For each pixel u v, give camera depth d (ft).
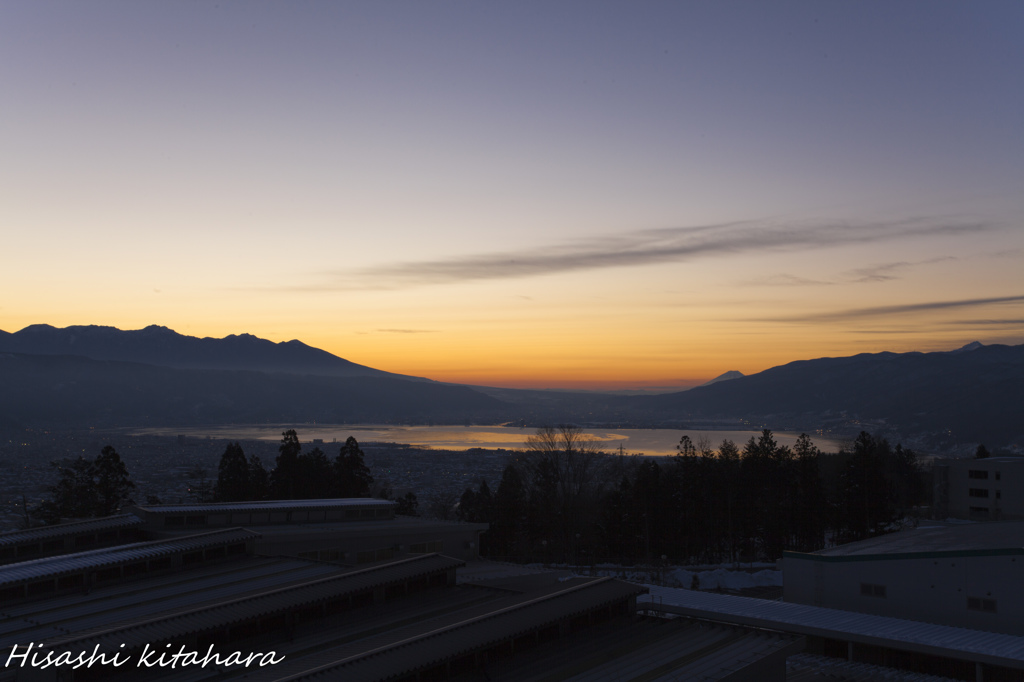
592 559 195.93
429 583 87.71
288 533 117.60
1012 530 121.39
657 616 82.33
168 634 62.80
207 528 125.70
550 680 62.64
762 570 171.94
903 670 86.89
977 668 81.35
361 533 126.31
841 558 106.42
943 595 97.04
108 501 206.39
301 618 73.92
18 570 85.51
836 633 89.45
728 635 76.07
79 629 71.10
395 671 56.75
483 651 65.36
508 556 223.10
